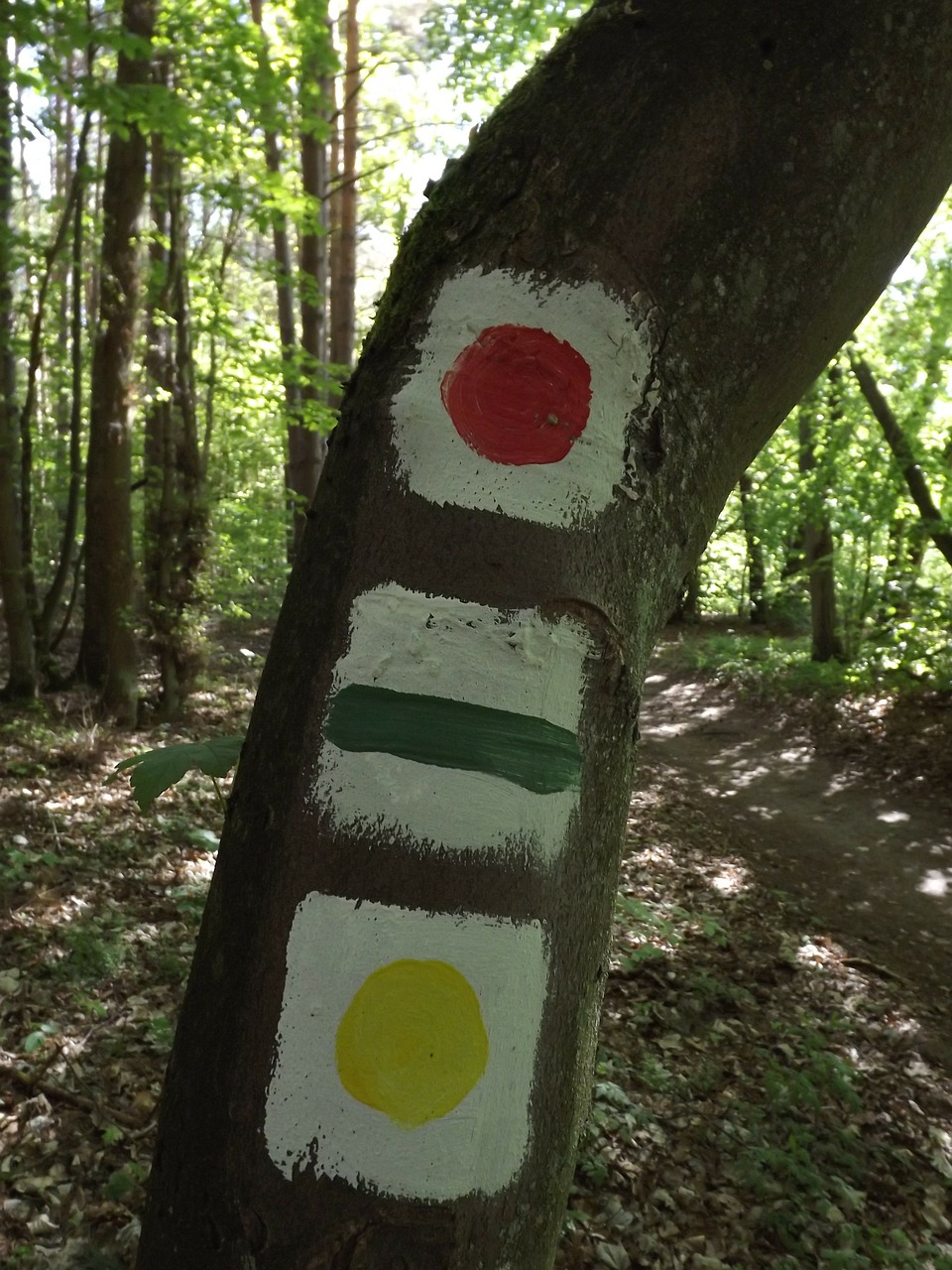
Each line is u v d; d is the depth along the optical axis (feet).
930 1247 10.28
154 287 26.09
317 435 34.17
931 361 34.22
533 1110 2.63
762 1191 10.46
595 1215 9.68
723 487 3.23
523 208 2.88
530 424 2.75
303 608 2.84
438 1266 2.47
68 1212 8.50
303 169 34.19
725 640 50.80
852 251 3.02
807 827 26.16
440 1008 2.52
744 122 2.86
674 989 14.80
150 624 27.43
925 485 35.09
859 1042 14.56
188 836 15.08
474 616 2.65
